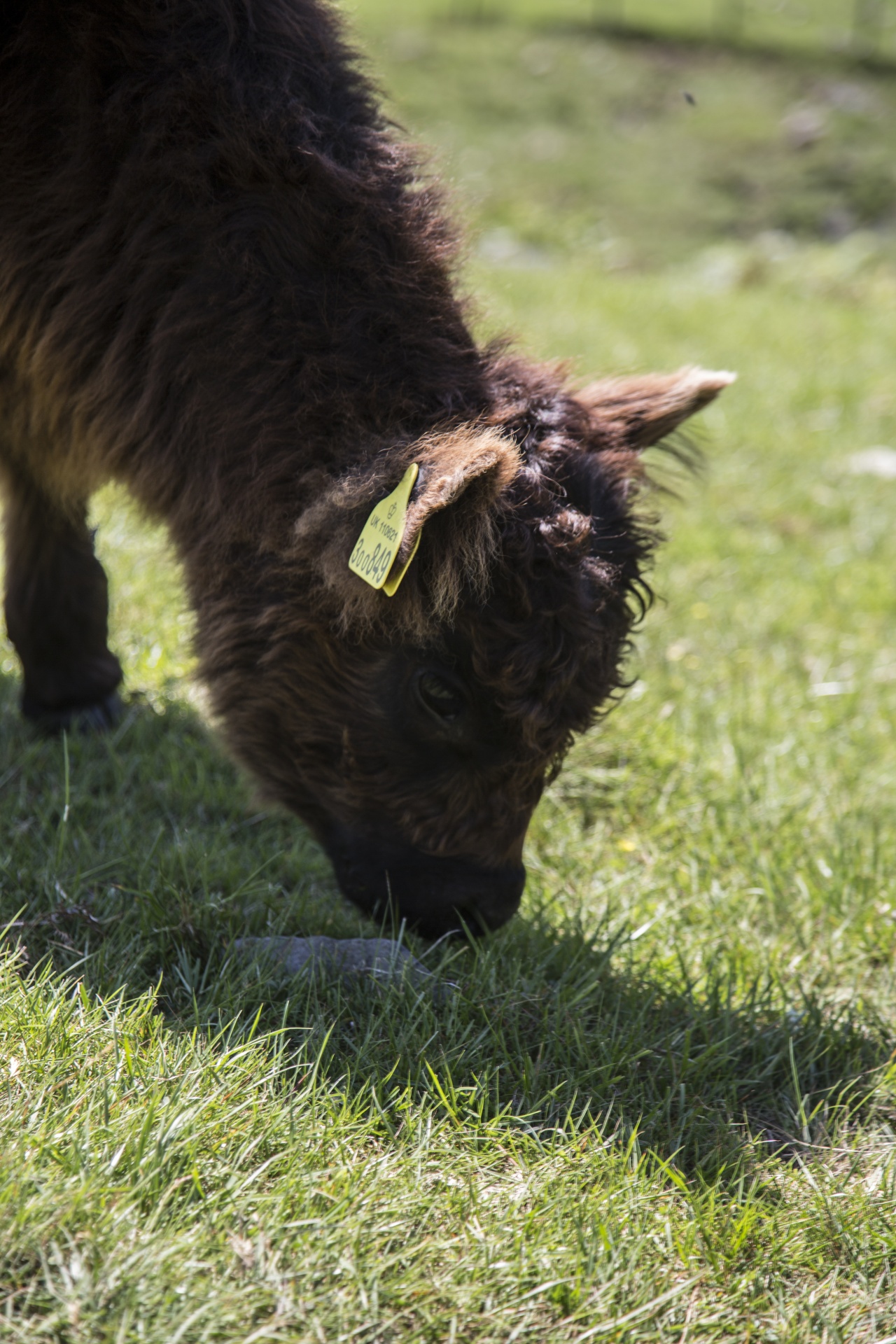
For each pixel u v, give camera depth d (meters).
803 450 8.48
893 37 24.98
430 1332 2.29
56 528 4.09
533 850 4.14
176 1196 2.38
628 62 23.09
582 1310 2.37
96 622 4.27
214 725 3.45
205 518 3.18
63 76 3.22
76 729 4.29
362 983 3.15
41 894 3.37
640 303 12.23
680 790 4.54
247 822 4.02
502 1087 2.99
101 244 3.23
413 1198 2.52
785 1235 2.66
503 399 3.05
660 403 3.42
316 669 3.03
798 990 3.57
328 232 3.10
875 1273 2.63
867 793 4.66
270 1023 3.03
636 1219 2.61
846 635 6.05
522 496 2.84
